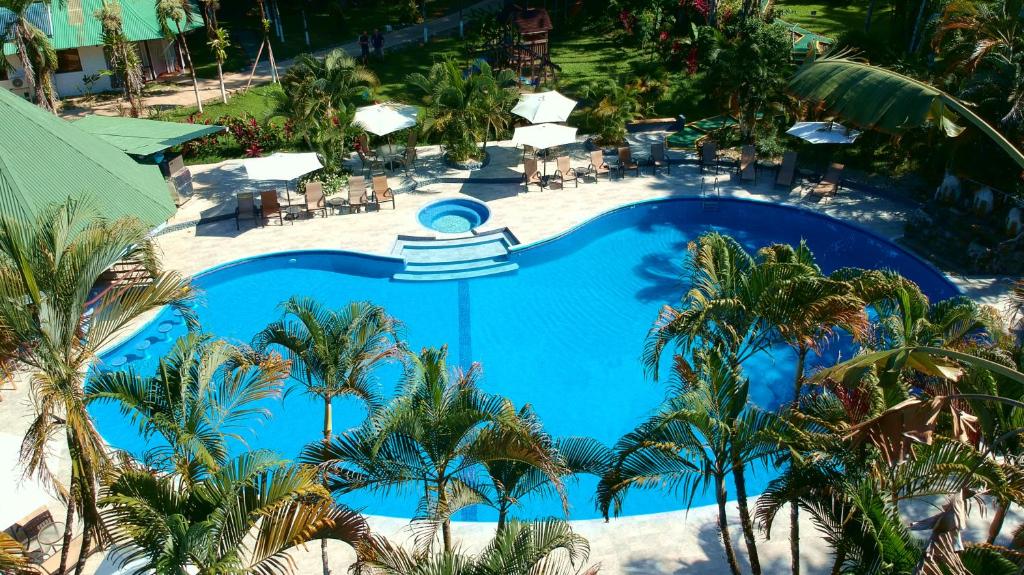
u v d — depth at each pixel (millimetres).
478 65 32719
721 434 9492
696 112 33000
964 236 21688
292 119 27141
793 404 11016
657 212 25969
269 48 35375
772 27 28547
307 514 8359
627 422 16953
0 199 18609
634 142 30734
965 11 12961
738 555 12867
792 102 28406
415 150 29203
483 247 23781
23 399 16422
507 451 9422
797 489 9078
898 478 8766
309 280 22391
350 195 25281
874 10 44688
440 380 10305
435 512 9617
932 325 10922
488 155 30000
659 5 39250
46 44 27312
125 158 22906
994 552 7691
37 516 12602
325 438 12367
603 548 13102
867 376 9391
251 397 10781
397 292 21797
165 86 36125
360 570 8961
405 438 9781
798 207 25375
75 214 10797
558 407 17406
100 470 9867
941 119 6629
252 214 24734
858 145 28344
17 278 9648
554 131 27000
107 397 9688
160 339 19547
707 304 11617
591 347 19438
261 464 8531
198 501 8422
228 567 7758
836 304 11164
